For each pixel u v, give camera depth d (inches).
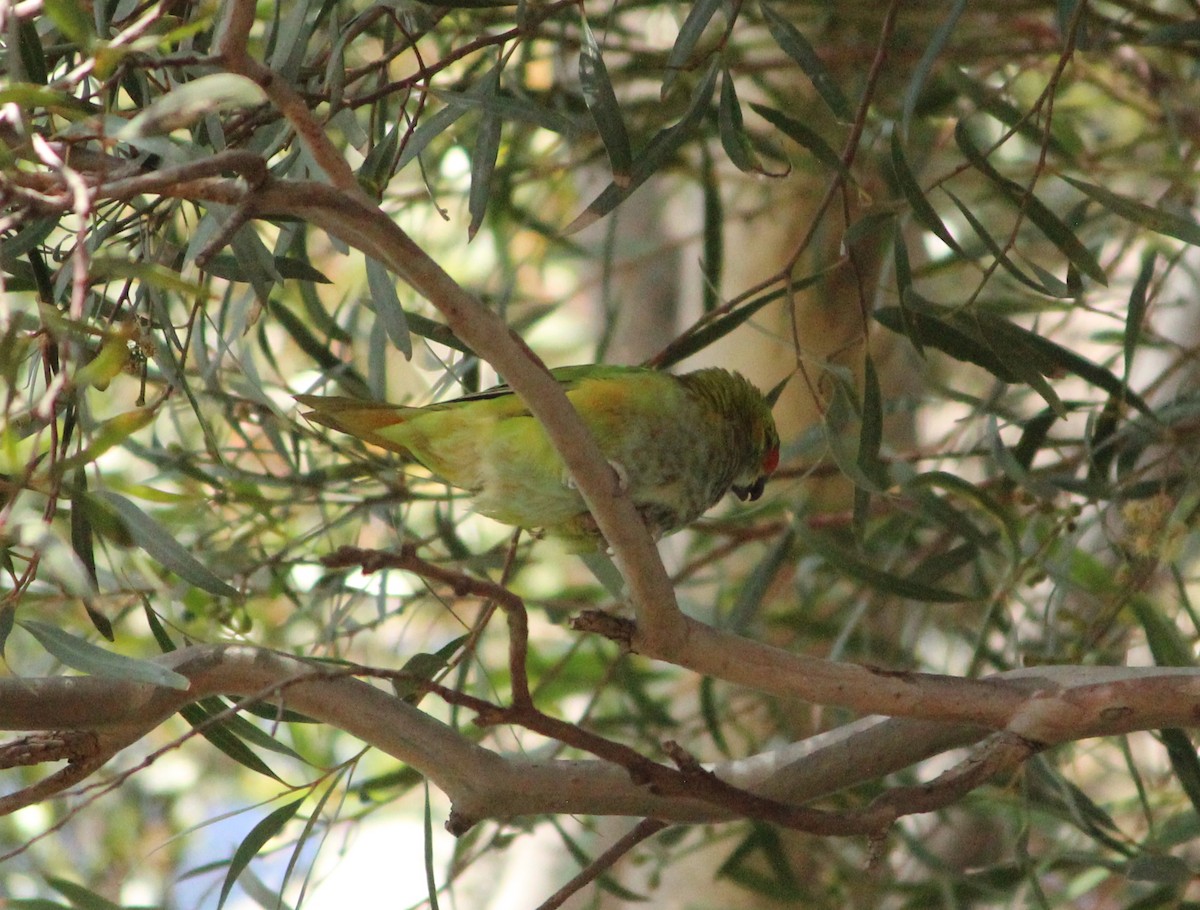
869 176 405.1
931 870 397.1
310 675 207.8
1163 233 263.7
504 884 556.1
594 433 290.0
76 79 179.3
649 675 441.4
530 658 450.6
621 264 497.7
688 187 542.3
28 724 226.5
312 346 334.0
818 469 392.8
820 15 384.5
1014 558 296.5
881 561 394.6
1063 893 379.9
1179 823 328.5
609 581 302.0
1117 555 336.2
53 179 172.2
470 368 323.9
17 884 479.5
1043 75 432.5
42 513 213.6
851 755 263.7
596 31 376.2
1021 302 361.7
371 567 194.4
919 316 284.2
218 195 167.0
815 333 491.2
